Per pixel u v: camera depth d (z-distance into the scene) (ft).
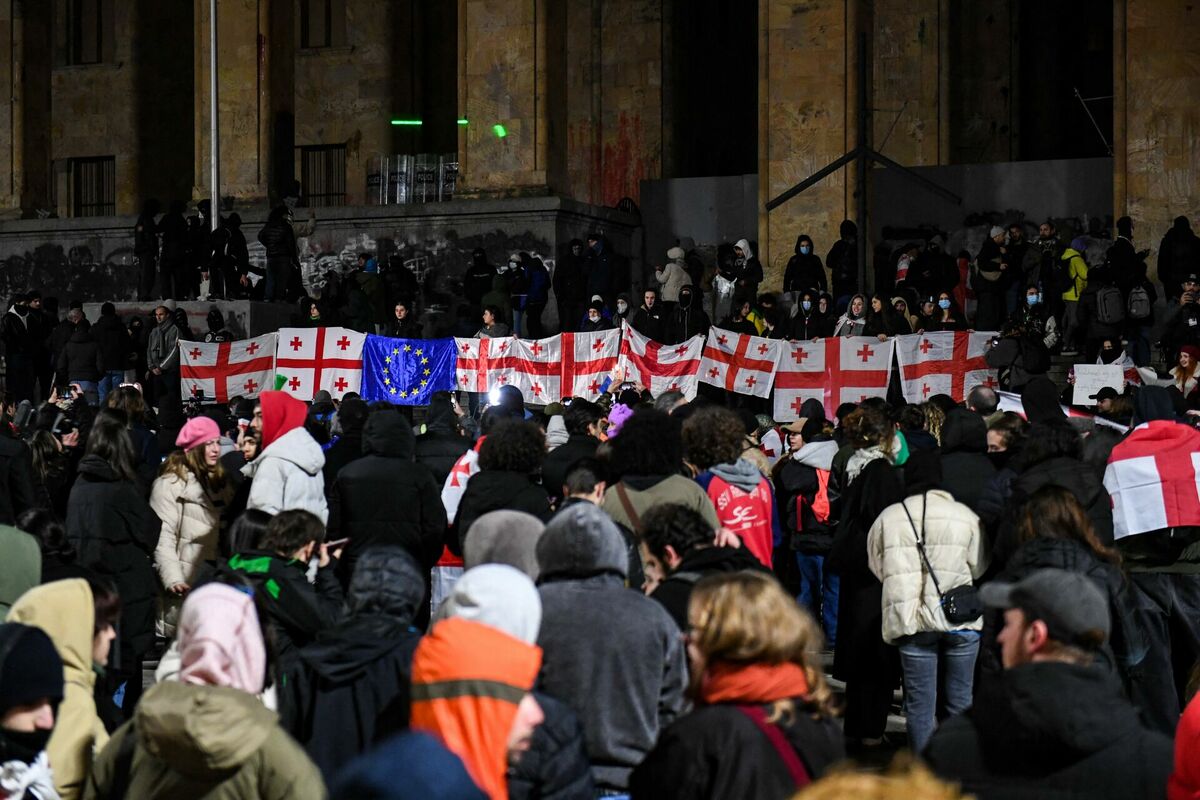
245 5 130.21
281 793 18.54
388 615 23.27
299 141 151.74
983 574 33.01
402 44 149.59
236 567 27.48
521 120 118.73
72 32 159.12
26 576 27.45
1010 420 36.09
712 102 142.82
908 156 127.75
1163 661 34.17
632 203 131.34
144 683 43.98
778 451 56.65
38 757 19.49
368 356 84.12
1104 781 16.52
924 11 127.44
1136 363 86.58
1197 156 100.07
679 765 17.04
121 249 129.59
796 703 17.56
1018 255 95.45
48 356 104.88
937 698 33.35
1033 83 131.95
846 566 36.06
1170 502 33.96
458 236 119.03
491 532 24.86
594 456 31.96
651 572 25.31
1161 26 100.89
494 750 17.42
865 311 85.35
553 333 114.21
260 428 40.98
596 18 138.72
